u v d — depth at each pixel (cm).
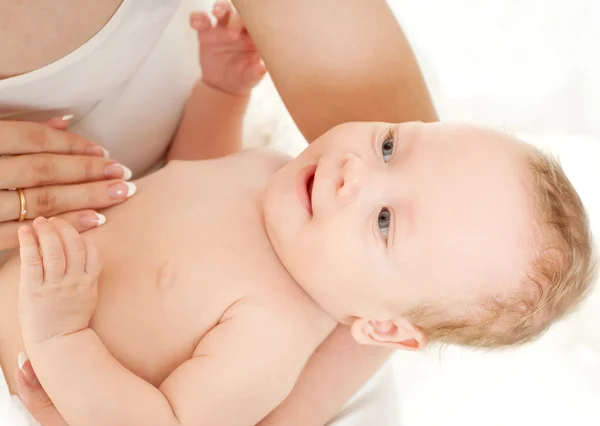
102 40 87
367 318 106
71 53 86
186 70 124
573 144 162
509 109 166
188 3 136
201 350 98
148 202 109
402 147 102
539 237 97
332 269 101
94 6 83
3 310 97
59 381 88
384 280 100
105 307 99
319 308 109
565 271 99
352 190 97
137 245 103
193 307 100
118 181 104
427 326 103
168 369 100
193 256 103
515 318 100
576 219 101
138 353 99
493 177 98
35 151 96
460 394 145
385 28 104
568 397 145
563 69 161
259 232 109
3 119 96
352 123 106
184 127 130
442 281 98
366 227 99
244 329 99
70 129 106
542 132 166
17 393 97
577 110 165
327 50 104
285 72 107
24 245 82
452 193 97
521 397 145
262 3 100
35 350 88
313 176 106
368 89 107
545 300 99
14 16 79
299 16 101
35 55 84
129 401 91
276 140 151
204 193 112
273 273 106
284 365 101
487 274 97
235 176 117
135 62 99
